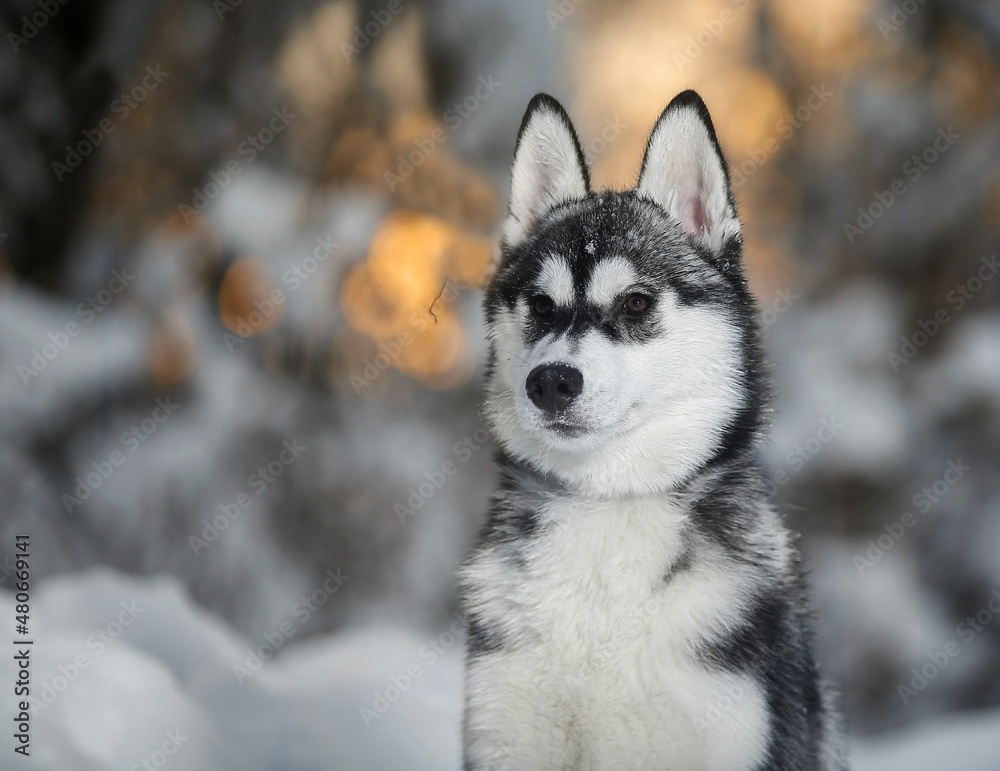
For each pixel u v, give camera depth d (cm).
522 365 656
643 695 579
